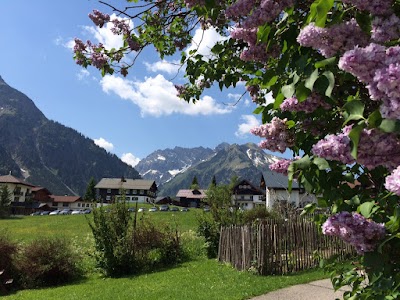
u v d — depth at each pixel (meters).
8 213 80.38
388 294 2.20
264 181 55.19
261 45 2.87
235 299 9.80
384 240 2.01
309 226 13.82
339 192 2.43
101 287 14.73
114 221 18.45
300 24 2.54
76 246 25.62
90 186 148.75
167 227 21.19
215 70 4.35
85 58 5.21
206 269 15.95
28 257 16.81
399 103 1.46
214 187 22.39
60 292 14.42
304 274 12.16
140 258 18.69
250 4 2.61
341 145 1.80
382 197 2.25
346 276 3.62
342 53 1.97
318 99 2.30
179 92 5.75
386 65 1.53
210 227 20.89
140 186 148.25
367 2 1.88
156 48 5.51
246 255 14.15
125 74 5.25
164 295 11.34
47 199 146.25
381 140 1.72
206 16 3.64
